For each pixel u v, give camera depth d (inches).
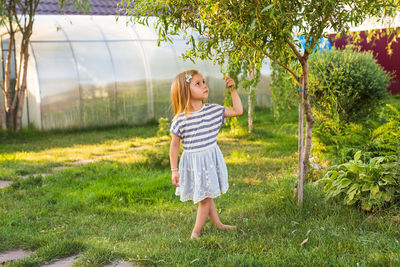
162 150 267.9
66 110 445.4
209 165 127.2
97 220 156.2
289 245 116.6
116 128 466.9
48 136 420.8
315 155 222.7
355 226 131.3
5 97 442.0
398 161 145.4
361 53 248.1
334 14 125.9
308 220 139.2
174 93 130.7
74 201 181.2
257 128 398.6
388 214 134.2
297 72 165.9
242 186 200.4
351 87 226.7
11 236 136.7
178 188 132.5
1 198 189.8
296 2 119.9
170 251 116.3
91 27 485.1
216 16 126.8
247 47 130.9
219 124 131.8
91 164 265.3
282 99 278.5
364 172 148.8
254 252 113.7
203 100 137.1
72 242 126.7
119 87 468.4
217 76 517.3
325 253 109.3
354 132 201.5
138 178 218.1
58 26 469.4
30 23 422.3
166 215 160.6
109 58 468.8
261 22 118.3
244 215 151.9
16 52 464.1
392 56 593.3
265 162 249.6
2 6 391.9
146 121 486.3
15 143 378.0
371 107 238.2
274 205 155.6
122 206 177.2
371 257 105.0
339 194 155.1
